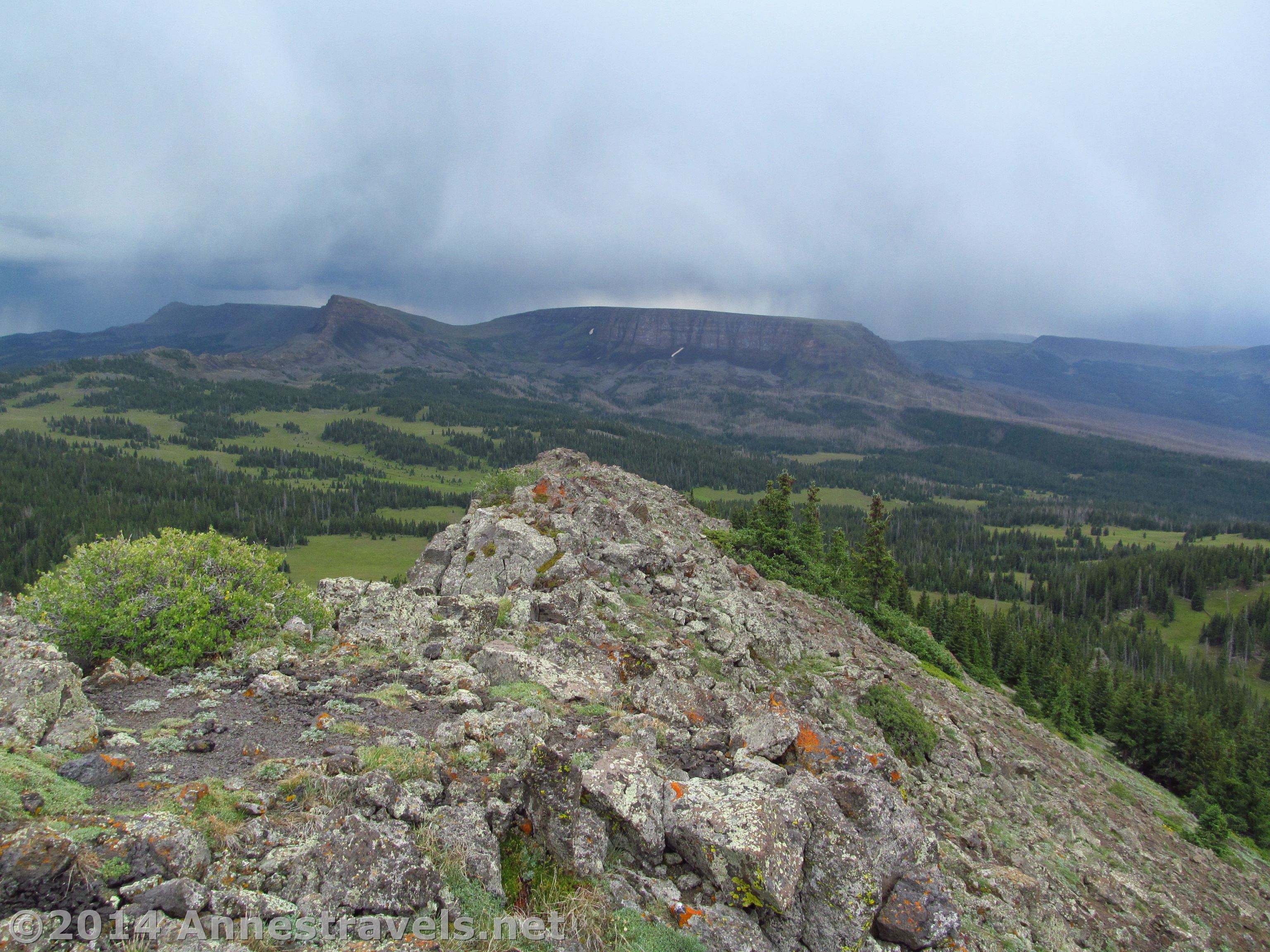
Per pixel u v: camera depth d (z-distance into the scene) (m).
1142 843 40.34
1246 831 68.88
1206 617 179.00
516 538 32.03
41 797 9.54
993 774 37.06
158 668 17.67
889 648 55.88
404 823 11.05
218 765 12.22
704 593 39.31
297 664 18.55
